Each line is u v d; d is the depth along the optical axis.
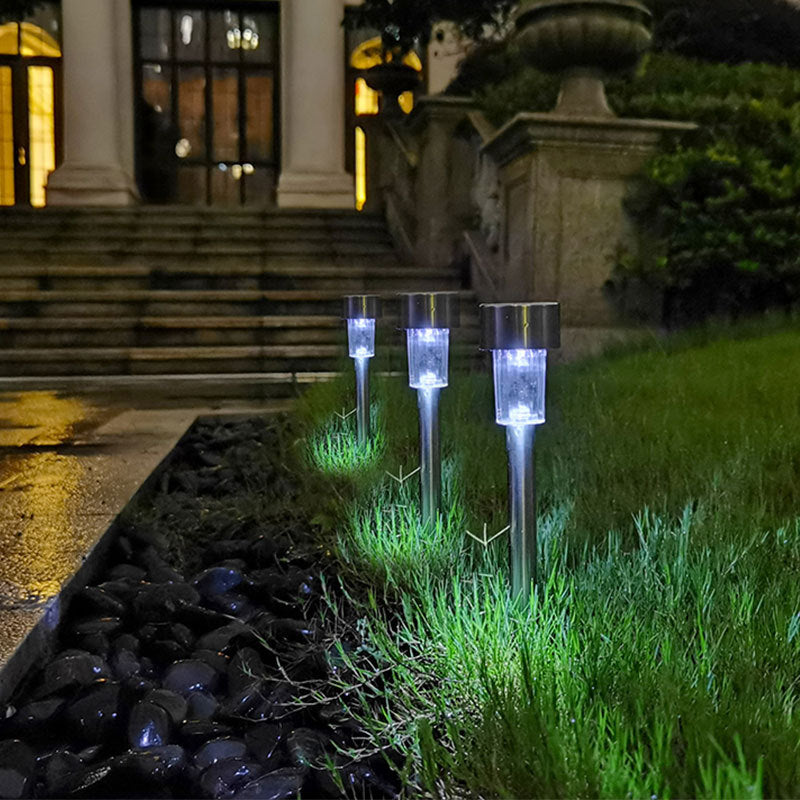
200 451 5.71
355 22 13.83
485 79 14.23
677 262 9.31
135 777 1.80
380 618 2.61
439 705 1.91
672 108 10.37
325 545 3.45
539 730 1.56
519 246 9.40
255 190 19.42
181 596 2.88
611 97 10.76
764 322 9.06
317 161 16.89
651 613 2.17
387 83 14.12
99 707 2.07
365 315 4.43
